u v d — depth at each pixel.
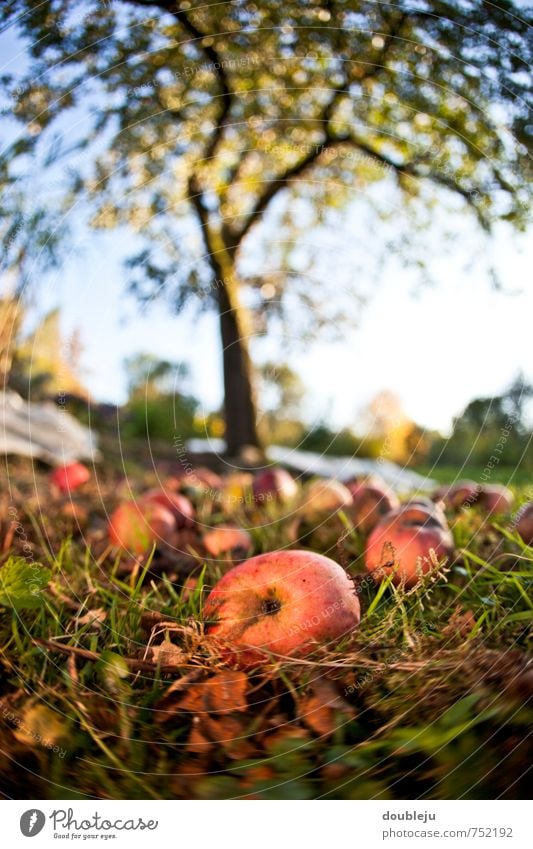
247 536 2.29
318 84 3.49
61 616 1.60
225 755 1.17
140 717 1.24
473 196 2.86
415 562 1.73
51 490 3.18
